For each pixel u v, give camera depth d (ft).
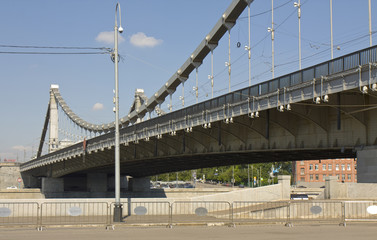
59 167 385.50
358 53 98.89
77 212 92.17
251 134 148.97
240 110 136.77
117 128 107.76
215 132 167.02
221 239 68.44
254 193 141.90
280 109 118.62
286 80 119.34
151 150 217.15
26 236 73.36
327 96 105.29
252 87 132.87
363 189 109.91
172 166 289.33
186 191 406.00
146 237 71.31
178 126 174.91
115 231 82.07
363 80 96.22
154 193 409.08
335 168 549.54
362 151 111.14
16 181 584.81
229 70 181.27
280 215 104.99
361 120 110.83
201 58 223.92
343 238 69.00
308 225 91.15
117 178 103.19
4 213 89.40
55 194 401.70
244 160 216.54
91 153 284.41
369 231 79.15
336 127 119.14
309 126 127.54
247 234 75.46
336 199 111.14
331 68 105.60
